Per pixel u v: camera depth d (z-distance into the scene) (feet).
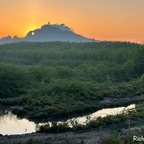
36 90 256.52
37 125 162.50
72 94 238.07
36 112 191.62
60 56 574.56
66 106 201.05
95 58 534.78
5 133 143.84
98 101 243.60
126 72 388.78
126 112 166.30
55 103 211.00
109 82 328.29
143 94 286.66
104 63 454.40
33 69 326.44
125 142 101.65
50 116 183.83
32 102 212.64
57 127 136.67
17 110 198.80
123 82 334.24
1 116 188.55
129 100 251.80
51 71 343.87
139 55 407.23
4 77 274.77
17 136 127.03
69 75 343.46
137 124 138.82
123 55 482.28
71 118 179.42
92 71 372.38
